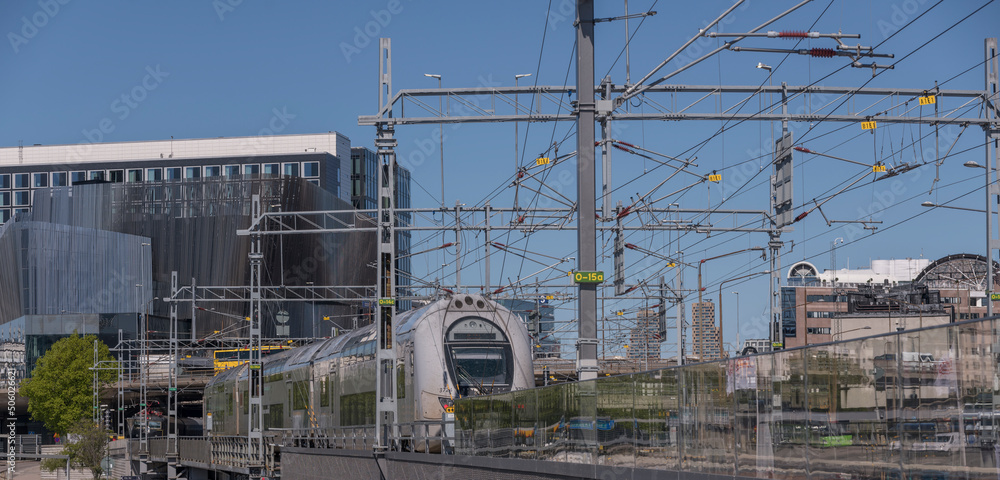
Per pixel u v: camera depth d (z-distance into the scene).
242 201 123.50
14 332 120.19
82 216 130.12
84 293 120.81
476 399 25.66
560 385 20.91
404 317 34.06
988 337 10.66
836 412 13.11
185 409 117.56
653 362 70.69
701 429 16.19
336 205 132.00
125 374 108.19
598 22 24.08
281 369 46.88
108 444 99.88
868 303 98.31
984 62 32.50
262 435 46.16
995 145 32.34
